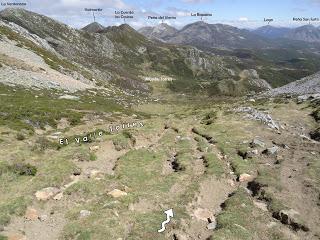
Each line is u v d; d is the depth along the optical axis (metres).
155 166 28.20
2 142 32.44
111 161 29.95
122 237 17.83
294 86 89.75
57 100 61.91
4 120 40.72
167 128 44.47
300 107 53.38
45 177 23.91
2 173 24.61
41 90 70.12
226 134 37.94
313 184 23.78
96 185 23.17
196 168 27.88
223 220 19.64
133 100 93.88
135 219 19.28
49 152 30.83
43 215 19.70
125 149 33.62
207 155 30.17
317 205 21.36
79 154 29.28
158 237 17.95
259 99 74.31
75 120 47.16
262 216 20.58
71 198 22.02
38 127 42.25
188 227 19.30
